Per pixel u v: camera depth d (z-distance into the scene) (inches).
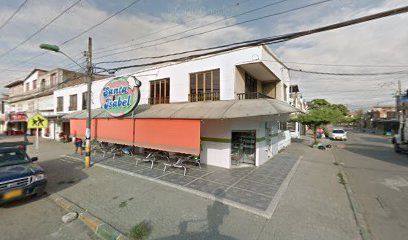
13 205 229.5
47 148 658.2
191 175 333.4
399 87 925.2
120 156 492.7
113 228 174.7
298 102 1114.1
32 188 228.7
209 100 421.1
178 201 232.1
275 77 518.3
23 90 1254.3
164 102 500.1
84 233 174.7
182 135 349.7
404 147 572.4
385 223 189.6
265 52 401.7
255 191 260.7
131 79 518.6
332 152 602.9
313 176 336.2
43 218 200.4
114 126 472.4
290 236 162.9
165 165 365.4
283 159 473.1
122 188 274.8
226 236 163.2
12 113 1200.2
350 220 188.7
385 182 314.2
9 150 273.0
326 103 1427.2
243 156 426.6
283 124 679.1
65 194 255.4
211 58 420.5
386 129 1421.0
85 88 754.2
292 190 267.6
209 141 408.5
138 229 171.9
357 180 324.5
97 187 279.7
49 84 1006.4
